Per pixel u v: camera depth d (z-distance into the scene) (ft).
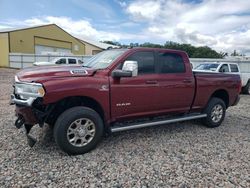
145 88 15.67
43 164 12.46
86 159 13.20
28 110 13.00
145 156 13.80
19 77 13.82
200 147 15.43
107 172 11.85
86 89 13.57
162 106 16.84
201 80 18.66
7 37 111.65
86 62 17.78
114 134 17.43
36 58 105.29
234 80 21.30
